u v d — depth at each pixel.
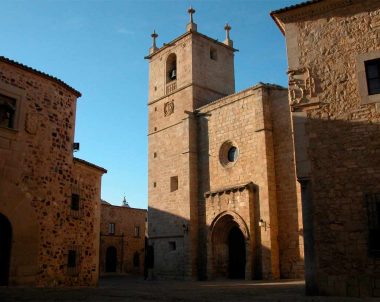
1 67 15.07
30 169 15.70
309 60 14.94
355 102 13.93
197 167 31.67
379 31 14.07
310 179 13.98
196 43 35.50
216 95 35.81
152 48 39.34
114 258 46.34
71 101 18.44
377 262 12.57
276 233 25.28
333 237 13.30
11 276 14.41
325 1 14.81
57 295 12.80
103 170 20.53
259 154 26.67
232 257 29.02
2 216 14.77
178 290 17.23
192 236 30.16
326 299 11.88
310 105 14.54
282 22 15.80
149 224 34.78
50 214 16.42
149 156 36.38
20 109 15.55
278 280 23.75
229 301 11.84
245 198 26.70
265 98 27.38
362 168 13.37
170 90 36.25
